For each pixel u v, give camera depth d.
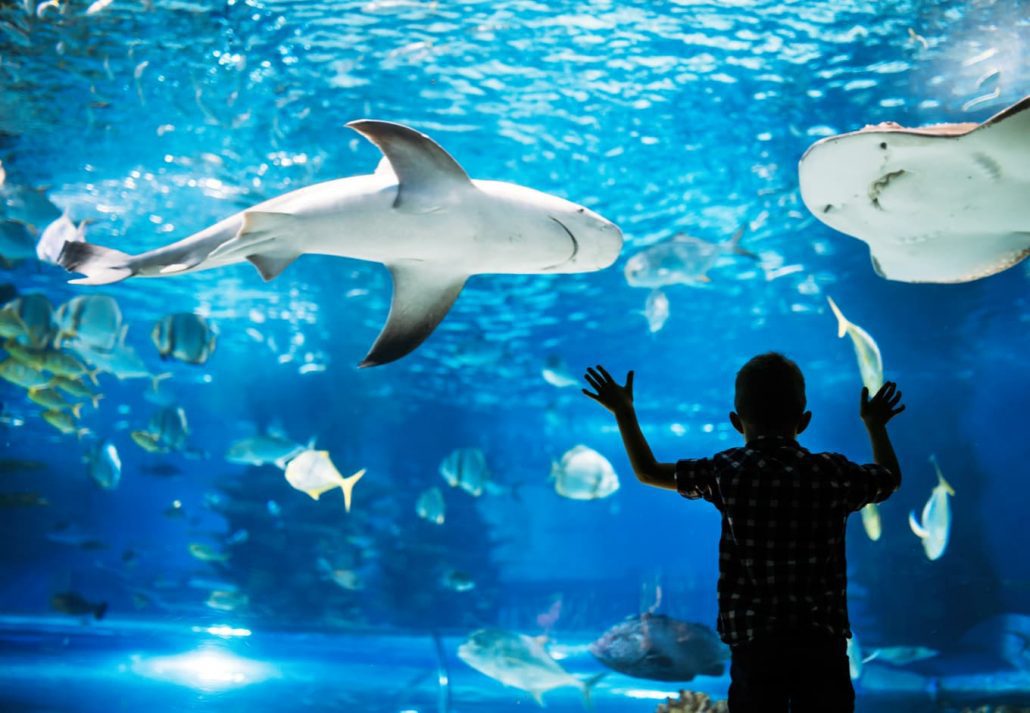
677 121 10.34
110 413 37.12
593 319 20.20
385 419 28.94
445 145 10.96
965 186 3.21
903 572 18.55
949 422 23.53
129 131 10.59
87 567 20.28
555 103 9.94
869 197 3.39
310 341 23.66
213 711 7.38
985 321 19.77
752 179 11.88
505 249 3.78
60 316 9.13
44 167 11.63
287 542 18.34
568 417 36.97
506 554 28.00
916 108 9.81
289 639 15.28
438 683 10.24
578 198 12.65
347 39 8.66
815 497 2.40
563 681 7.33
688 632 8.00
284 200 3.70
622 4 8.12
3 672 8.65
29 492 18.52
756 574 2.38
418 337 4.02
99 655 10.53
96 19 8.15
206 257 3.76
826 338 21.94
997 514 38.25
